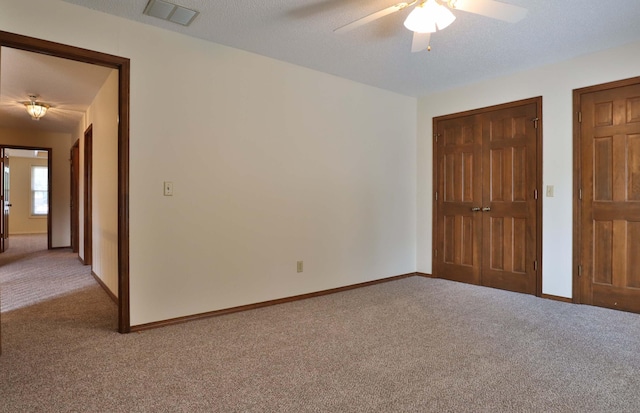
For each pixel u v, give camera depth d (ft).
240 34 10.03
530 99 12.84
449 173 15.26
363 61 12.01
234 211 10.93
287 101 12.06
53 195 23.95
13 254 21.68
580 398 6.18
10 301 11.93
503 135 13.60
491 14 7.07
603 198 11.39
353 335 9.02
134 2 8.41
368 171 14.51
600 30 9.86
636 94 10.75
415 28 7.31
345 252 13.73
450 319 10.24
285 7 8.63
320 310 11.11
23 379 6.75
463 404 6.00
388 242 15.26
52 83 13.21
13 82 13.10
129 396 6.19
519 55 11.59
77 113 17.89
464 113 14.69
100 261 14.11
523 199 13.08
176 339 8.74
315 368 7.25
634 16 9.04
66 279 15.10
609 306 11.27
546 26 9.57
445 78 13.75
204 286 10.39
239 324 9.82
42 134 23.35
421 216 16.24
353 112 13.97
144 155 9.41
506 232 13.55
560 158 12.19
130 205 9.20
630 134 10.89
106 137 12.91
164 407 5.88
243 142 11.09
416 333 9.16
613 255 11.21
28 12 7.97
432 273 15.84
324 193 13.08
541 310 11.06
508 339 8.76
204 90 10.35
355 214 14.06
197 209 10.25
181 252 9.99
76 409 5.80
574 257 11.89
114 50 8.98
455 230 15.07
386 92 15.17
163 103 9.68
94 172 15.26
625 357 7.77
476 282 14.40
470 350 8.13
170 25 9.51
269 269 11.68
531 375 6.98
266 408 5.87
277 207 11.85
